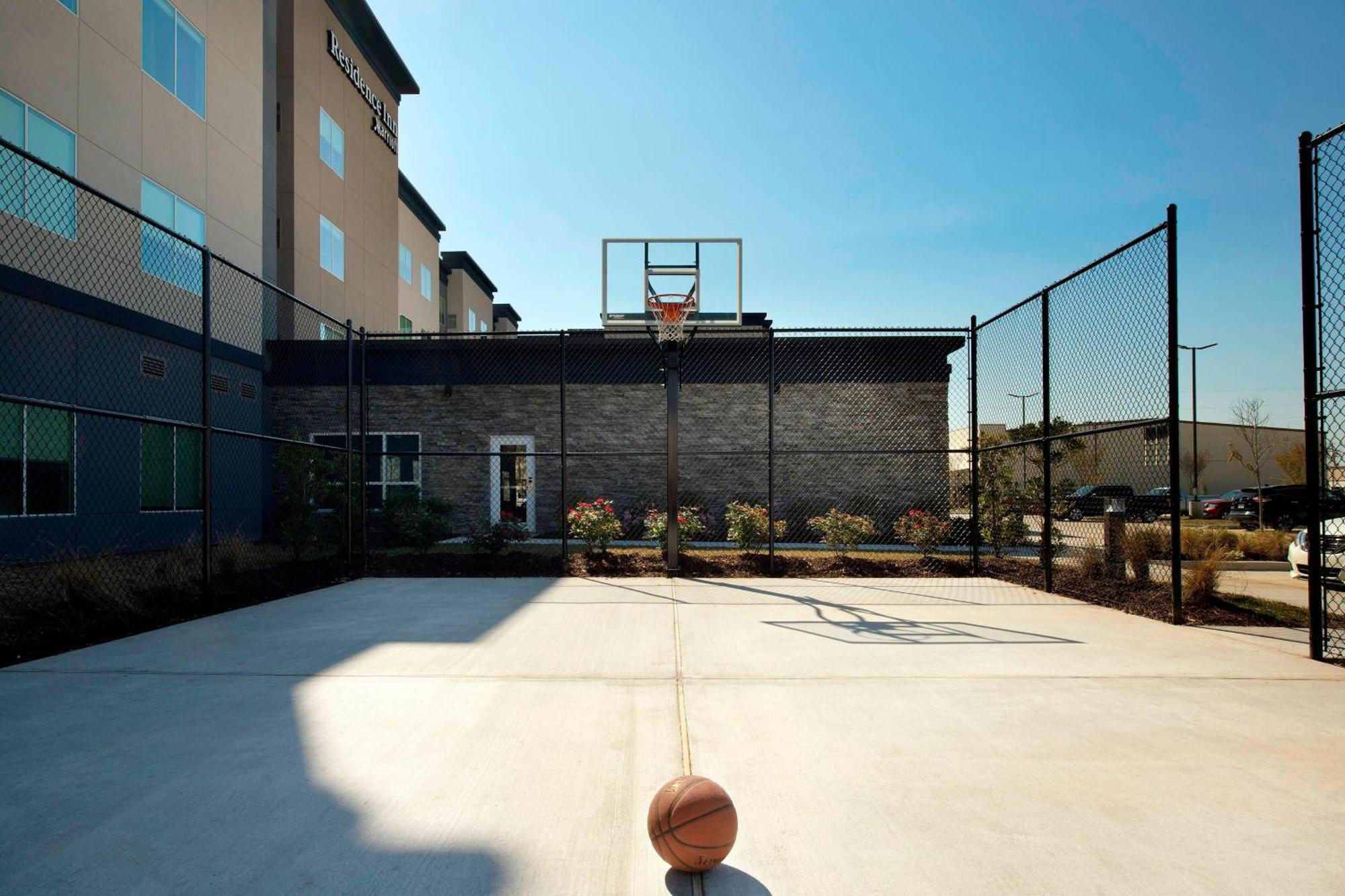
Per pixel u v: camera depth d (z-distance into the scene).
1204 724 4.18
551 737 3.94
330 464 12.07
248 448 16.00
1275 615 7.48
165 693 4.74
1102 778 3.43
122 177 12.68
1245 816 3.05
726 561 11.45
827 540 11.83
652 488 16.73
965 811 3.09
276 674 5.21
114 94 12.54
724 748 3.79
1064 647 6.13
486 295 43.50
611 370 16.88
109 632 6.63
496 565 11.32
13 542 10.26
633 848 2.79
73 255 11.59
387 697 4.66
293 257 19.20
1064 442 11.69
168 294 13.72
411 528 13.77
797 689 4.87
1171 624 7.16
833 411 16.53
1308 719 4.27
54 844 2.78
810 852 2.76
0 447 10.21
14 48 10.62
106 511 12.04
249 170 16.42
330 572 10.66
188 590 8.52
